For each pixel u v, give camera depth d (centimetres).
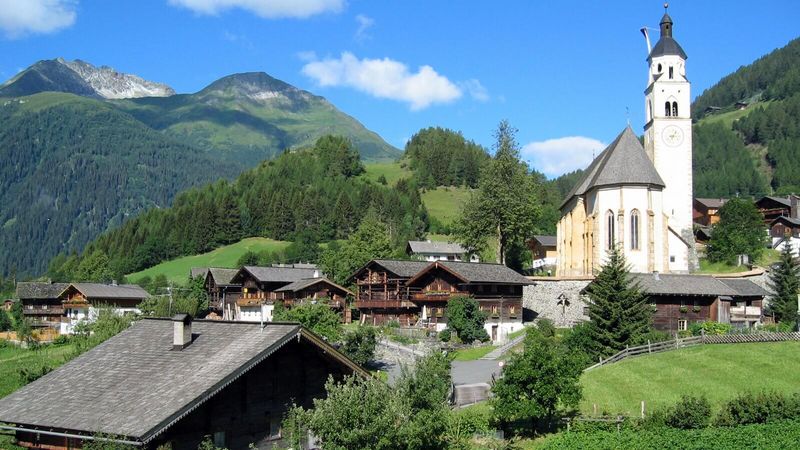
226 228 19338
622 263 6134
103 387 3069
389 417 2783
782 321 7212
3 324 12044
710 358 5500
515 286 8138
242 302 10994
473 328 7500
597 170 9119
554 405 4341
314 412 2830
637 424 4344
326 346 3378
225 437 3075
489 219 9956
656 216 8438
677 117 9481
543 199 18225
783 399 4216
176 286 14088
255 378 3219
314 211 19400
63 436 2859
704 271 10050
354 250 11538
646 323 5991
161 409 2759
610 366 5544
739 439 3788
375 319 8869
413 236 17625
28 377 5662
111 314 6819
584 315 7431
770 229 12631
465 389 5162
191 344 3294
